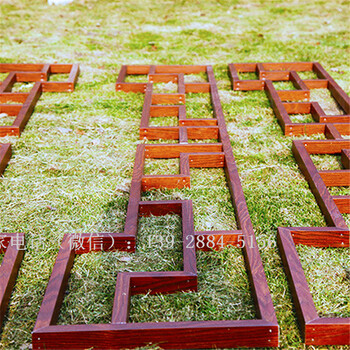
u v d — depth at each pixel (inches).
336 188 130.2
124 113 170.7
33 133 155.1
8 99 177.3
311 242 107.3
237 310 89.9
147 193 125.6
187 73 211.0
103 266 100.7
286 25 283.4
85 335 80.7
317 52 235.8
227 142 144.8
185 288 94.6
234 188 122.3
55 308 86.3
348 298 92.7
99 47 242.8
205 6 325.1
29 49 233.6
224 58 230.1
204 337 82.0
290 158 143.3
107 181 130.3
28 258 102.6
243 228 107.0
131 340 81.6
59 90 188.9
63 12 303.4
